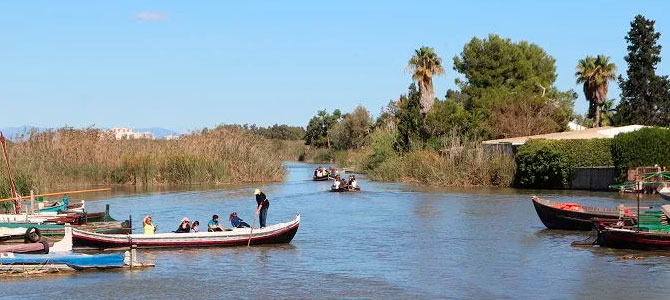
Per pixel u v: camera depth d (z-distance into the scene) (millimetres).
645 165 56594
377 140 91938
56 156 69500
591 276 24375
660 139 56406
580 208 35281
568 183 62531
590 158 61344
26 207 35406
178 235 30234
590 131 71500
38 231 27125
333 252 29719
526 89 98938
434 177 71188
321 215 44062
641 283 23234
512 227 37219
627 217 31266
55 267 25203
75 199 55406
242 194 60406
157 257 28375
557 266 26219
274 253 29500
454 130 77938
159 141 79000
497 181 67188
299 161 155125
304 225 38906
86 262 25578
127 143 76938
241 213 45938
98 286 23188
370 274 25188
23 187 43781
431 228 37219
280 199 55906
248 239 30969
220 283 23766
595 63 95312
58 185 67562
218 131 80062
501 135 84312
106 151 73250
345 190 62656
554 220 35438
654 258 27391
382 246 31312
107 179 70562
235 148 78375
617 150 58094
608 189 59531
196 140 77625
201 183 72938
